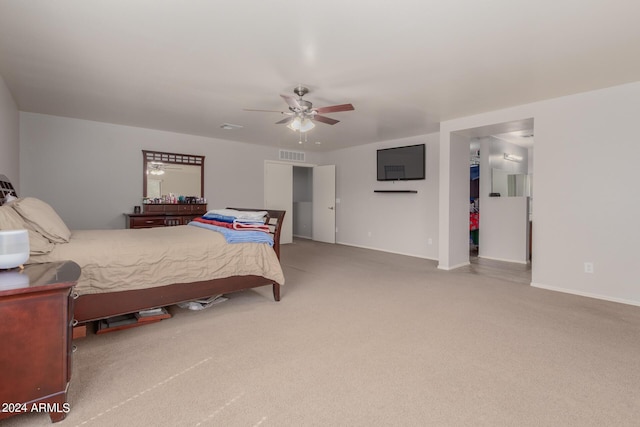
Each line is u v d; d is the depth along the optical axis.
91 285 2.34
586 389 1.84
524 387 1.86
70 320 1.62
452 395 1.78
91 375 1.95
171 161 5.86
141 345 2.36
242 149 6.84
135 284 2.52
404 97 3.80
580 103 3.63
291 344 2.39
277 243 3.50
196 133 5.95
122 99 3.97
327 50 2.65
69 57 2.82
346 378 1.94
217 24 2.28
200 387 1.84
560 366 2.09
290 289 3.86
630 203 3.35
